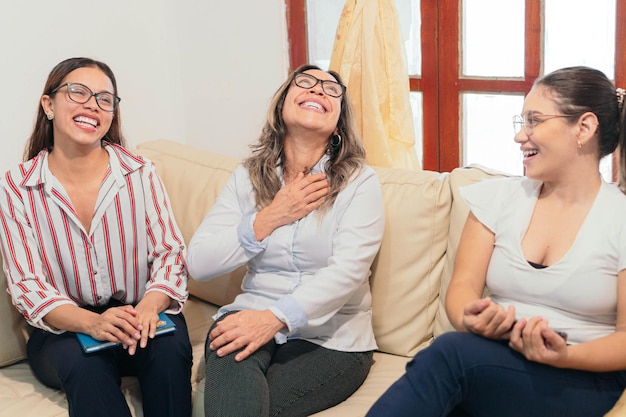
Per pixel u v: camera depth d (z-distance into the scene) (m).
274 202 2.07
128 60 3.13
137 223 2.16
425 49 2.82
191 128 3.37
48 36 2.86
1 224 2.09
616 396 1.65
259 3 3.03
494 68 2.73
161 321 2.02
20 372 2.17
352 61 2.65
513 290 1.81
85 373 1.89
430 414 1.65
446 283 2.12
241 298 2.13
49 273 2.12
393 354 2.19
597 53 2.55
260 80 3.11
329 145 2.15
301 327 1.95
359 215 2.04
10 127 2.82
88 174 2.12
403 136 2.69
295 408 1.90
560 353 1.60
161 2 3.22
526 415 1.66
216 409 1.84
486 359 1.65
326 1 2.93
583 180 1.77
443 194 2.14
